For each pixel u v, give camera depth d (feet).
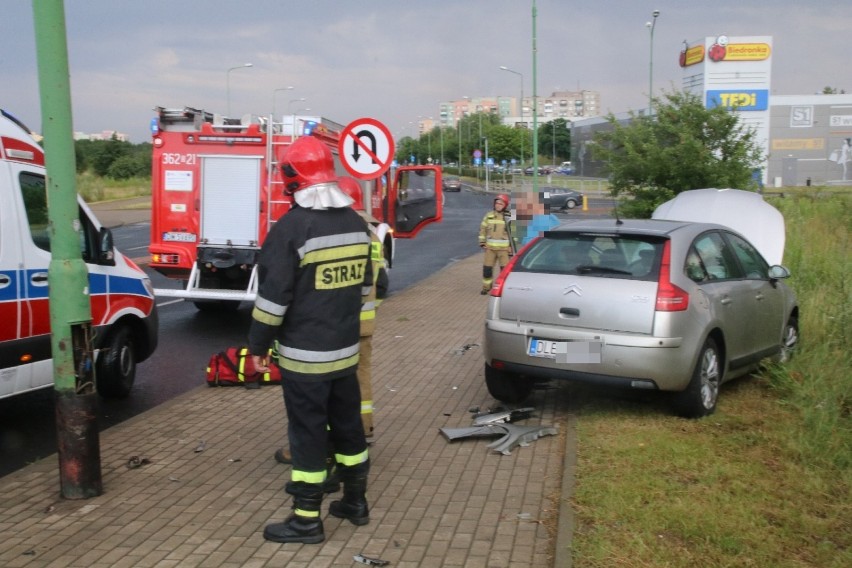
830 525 15.58
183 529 15.58
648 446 20.01
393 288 56.65
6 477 18.47
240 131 39.96
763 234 37.86
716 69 183.32
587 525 15.40
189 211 40.29
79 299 16.87
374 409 24.16
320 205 14.62
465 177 367.66
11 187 21.44
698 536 14.92
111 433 21.91
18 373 21.33
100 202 177.37
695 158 55.52
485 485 17.81
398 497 17.15
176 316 44.52
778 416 22.88
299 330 14.74
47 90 16.42
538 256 23.35
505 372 23.29
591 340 21.30
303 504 14.90
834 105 225.76
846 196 88.53
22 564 14.10
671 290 21.18
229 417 23.57
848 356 26.32
